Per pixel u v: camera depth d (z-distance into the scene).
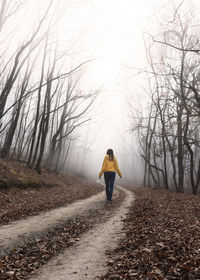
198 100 10.89
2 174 12.01
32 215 7.21
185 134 13.85
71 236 5.23
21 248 4.30
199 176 14.65
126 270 3.19
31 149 17.91
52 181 17.44
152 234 4.68
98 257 3.89
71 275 3.20
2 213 6.92
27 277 3.21
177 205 7.94
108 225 6.16
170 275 2.80
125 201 11.07
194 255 3.18
